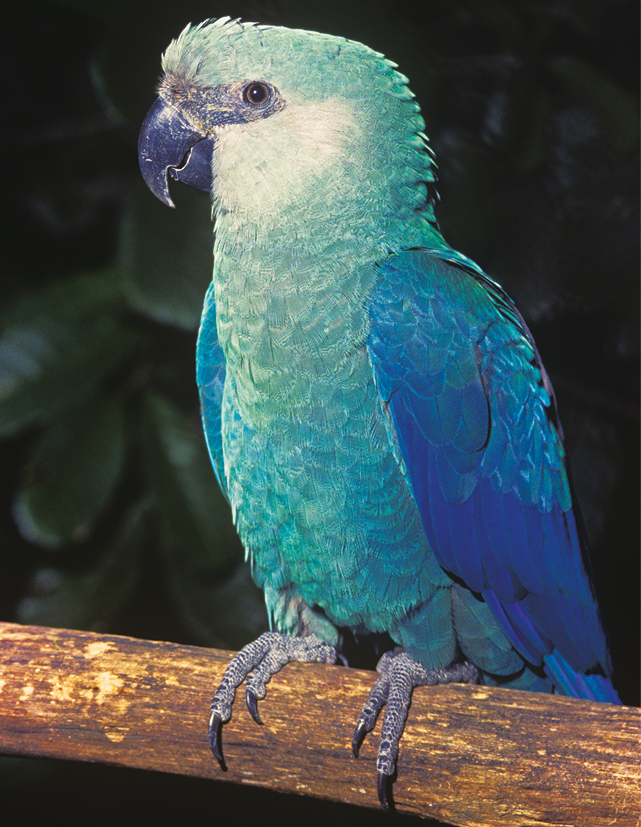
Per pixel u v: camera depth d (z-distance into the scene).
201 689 2.61
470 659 3.26
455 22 4.61
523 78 4.38
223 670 2.64
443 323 3.04
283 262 2.98
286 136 3.02
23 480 4.32
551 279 4.24
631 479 5.20
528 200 4.34
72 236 5.26
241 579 4.24
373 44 4.05
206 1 3.93
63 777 5.62
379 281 3.01
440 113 4.28
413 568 3.05
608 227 4.24
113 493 4.07
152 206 3.90
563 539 3.29
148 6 3.89
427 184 3.36
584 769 2.39
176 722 2.58
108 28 3.87
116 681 2.60
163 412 4.24
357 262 3.01
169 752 2.59
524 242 4.28
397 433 2.99
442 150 4.22
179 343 4.43
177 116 3.22
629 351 4.14
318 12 3.99
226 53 3.10
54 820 5.52
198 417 4.55
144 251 3.84
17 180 5.14
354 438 2.94
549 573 3.24
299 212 3.00
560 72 4.37
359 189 3.04
